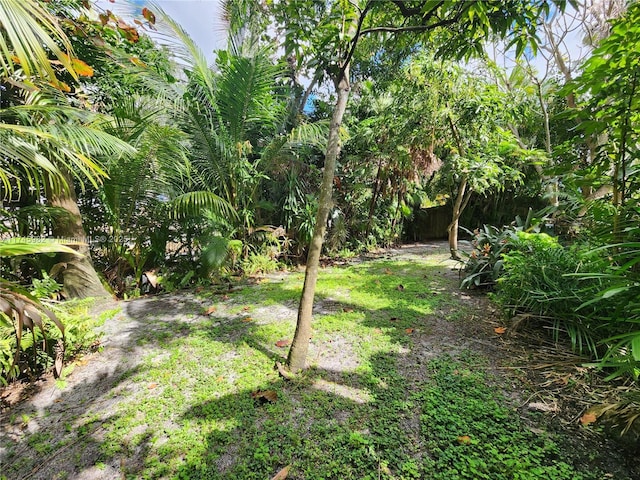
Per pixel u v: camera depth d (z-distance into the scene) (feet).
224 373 6.54
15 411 5.64
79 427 5.19
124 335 8.31
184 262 13.98
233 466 4.35
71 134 6.73
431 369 6.49
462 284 11.49
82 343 7.20
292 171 16.56
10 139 4.83
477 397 5.57
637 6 5.37
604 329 6.46
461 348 7.31
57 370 6.53
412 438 4.73
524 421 4.97
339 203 19.54
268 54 12.74
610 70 6.05
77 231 10.30
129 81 12.14
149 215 12.41
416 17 6.87
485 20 5.54
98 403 5.77
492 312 9.28
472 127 12.19
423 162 16.37
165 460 4.50
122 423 5.22
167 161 11.31
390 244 21.77
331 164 6.50
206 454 4.55
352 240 20.04
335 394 5.78
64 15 9.00
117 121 10.11
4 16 3.45
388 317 9.14
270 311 9.88
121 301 11.02
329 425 5.02
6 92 8.78
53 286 7.16
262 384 6.12
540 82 15.08
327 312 9.66
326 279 13.37
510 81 16.08
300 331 6.55
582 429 4.76
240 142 13.61
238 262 14.89
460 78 11.98
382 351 7.24
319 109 20.10
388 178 19.24
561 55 14.89
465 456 4.32
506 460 4.21
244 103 12.82
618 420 4.57
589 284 6.68
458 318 8.95
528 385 5.86
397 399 5.60
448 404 5.40
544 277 7.39
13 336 6.04
